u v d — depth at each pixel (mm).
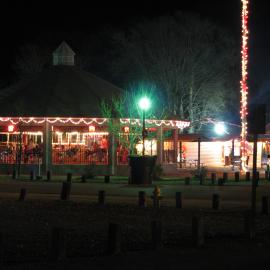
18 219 17578
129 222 17359
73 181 34625
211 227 16719
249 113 16031
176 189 29312
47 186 30609
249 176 35719
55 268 11195
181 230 16031
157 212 19688
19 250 12969
